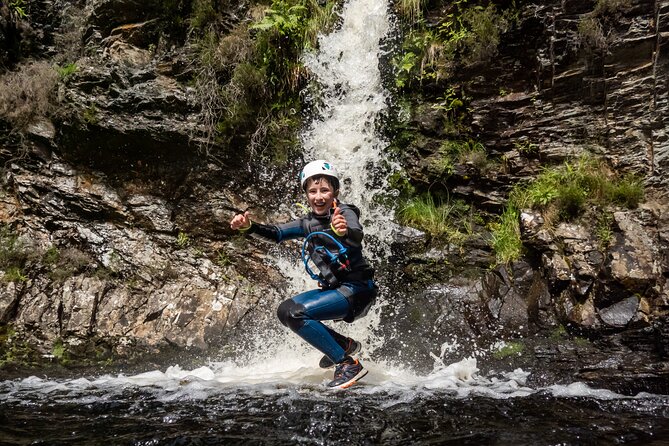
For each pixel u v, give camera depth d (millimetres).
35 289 5008
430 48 5699
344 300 3344
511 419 2570
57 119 5566
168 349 4582
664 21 4707
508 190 5332
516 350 4039
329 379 3561
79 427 2514
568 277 4367
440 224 5285
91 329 4742
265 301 5016
